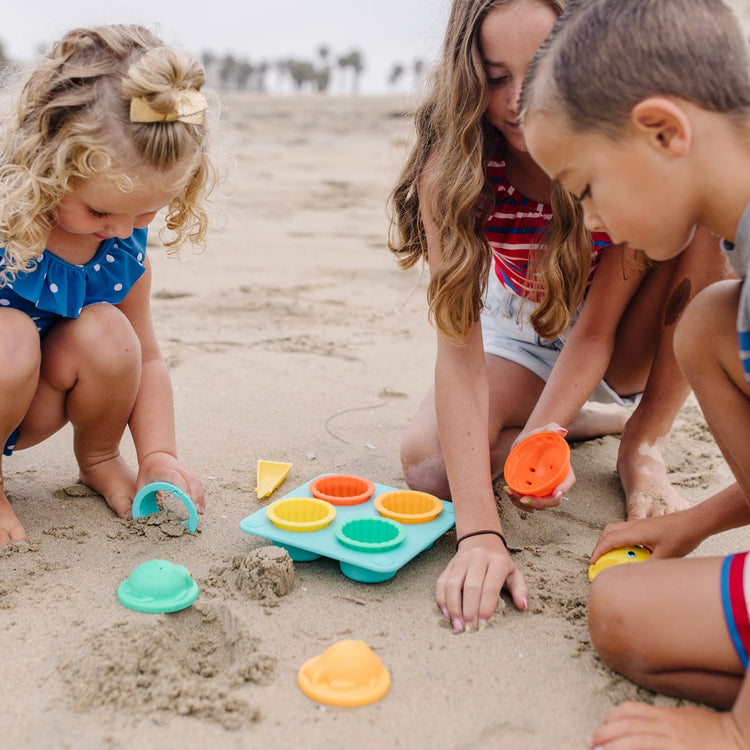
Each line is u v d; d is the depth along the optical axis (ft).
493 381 7.64
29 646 4.98
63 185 5.54
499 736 4.41
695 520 5.58
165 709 4.53
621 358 7.91
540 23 5.77
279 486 7.26
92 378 6.39
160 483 6.39
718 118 4.34
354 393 9.56
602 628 4.81
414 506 6.54
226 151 7.54
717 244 6.87
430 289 6.63
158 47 5.74
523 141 6.23
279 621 5.31
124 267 6.57
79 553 6.06
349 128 52.34
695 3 4.43
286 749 4.26
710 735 4.13
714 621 4.43
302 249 16.84
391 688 4.73
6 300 6.17
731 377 4.94
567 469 6.04
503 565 5.67
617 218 4.63
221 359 10.37
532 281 7.33
